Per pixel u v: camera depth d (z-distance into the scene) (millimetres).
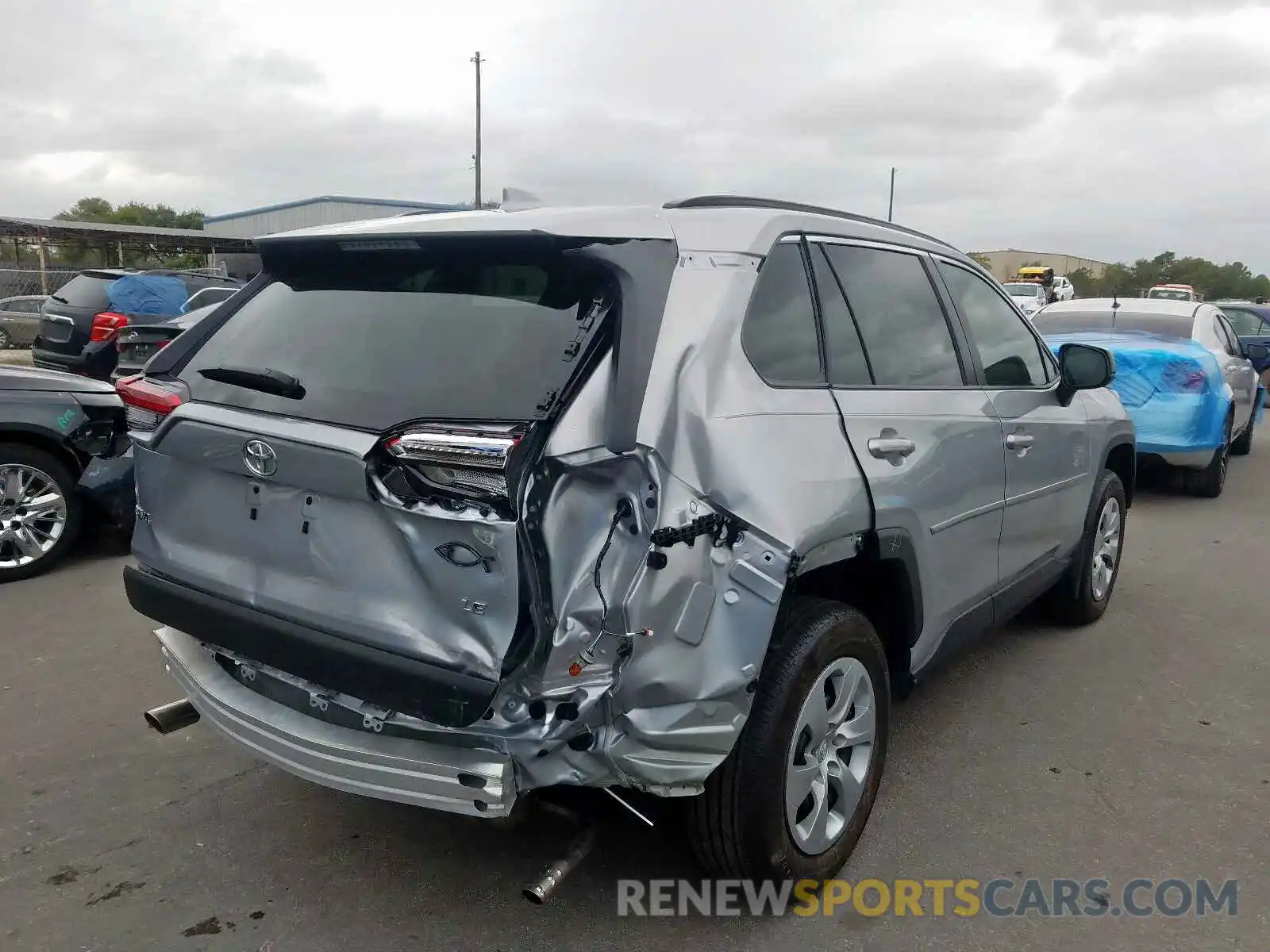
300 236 2941
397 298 2758
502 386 2406
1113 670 4871
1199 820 3500
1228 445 9461
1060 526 4707
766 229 2936
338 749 2535
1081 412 4832
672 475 2389
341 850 3270
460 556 2328
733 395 2615
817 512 2701
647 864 3178
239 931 2865
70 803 3549
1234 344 10828
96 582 6113
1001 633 5398
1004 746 4051
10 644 5055
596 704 2346
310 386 2654
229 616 2742
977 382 3906
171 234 32594
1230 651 5145
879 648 3139
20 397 6039
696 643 2426
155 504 3035
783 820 2799
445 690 2330
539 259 2592
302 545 2619
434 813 3508
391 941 2822
